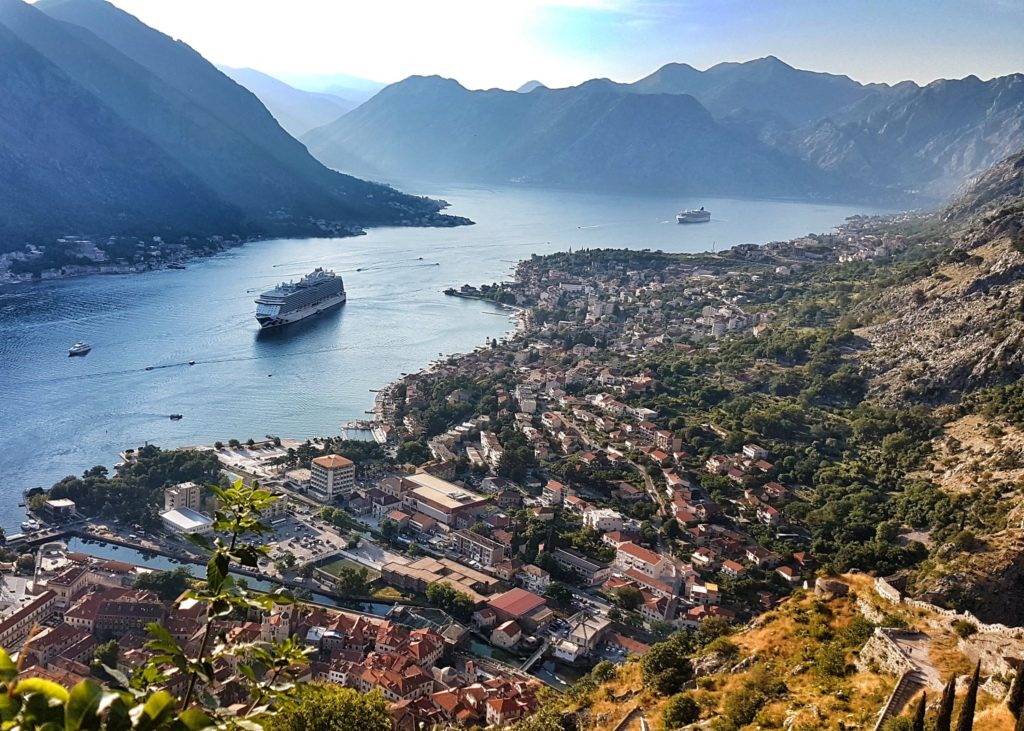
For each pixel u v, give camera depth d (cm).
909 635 11488
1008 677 9438
